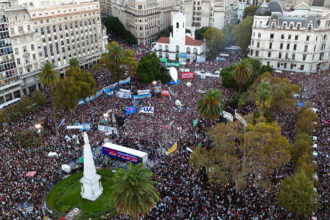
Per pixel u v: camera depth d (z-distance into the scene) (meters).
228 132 59.69
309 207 51.62
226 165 57.28
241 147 59.22
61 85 90.38
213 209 54.91
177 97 104.50
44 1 128.00
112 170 72.25
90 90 98.12
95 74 138.00
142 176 44.69
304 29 136.00
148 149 75.75
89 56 150.75
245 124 70.56
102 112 94.56
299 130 77.44
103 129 82.00
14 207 57.28
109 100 104.38
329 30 138.62
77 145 77.81
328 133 80.19
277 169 67.94
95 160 75.12
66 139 79.06
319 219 55.00
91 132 83.75
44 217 56.91
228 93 109.75
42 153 73.31
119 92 104.69
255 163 58.19
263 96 76.19
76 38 140.75
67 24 134.00
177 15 160.38
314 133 80.75
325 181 63.03
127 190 43.97
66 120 89.69
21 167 67.00
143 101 101.38
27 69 118.56
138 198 43.69
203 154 60.00
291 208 52.38
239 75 96.12
